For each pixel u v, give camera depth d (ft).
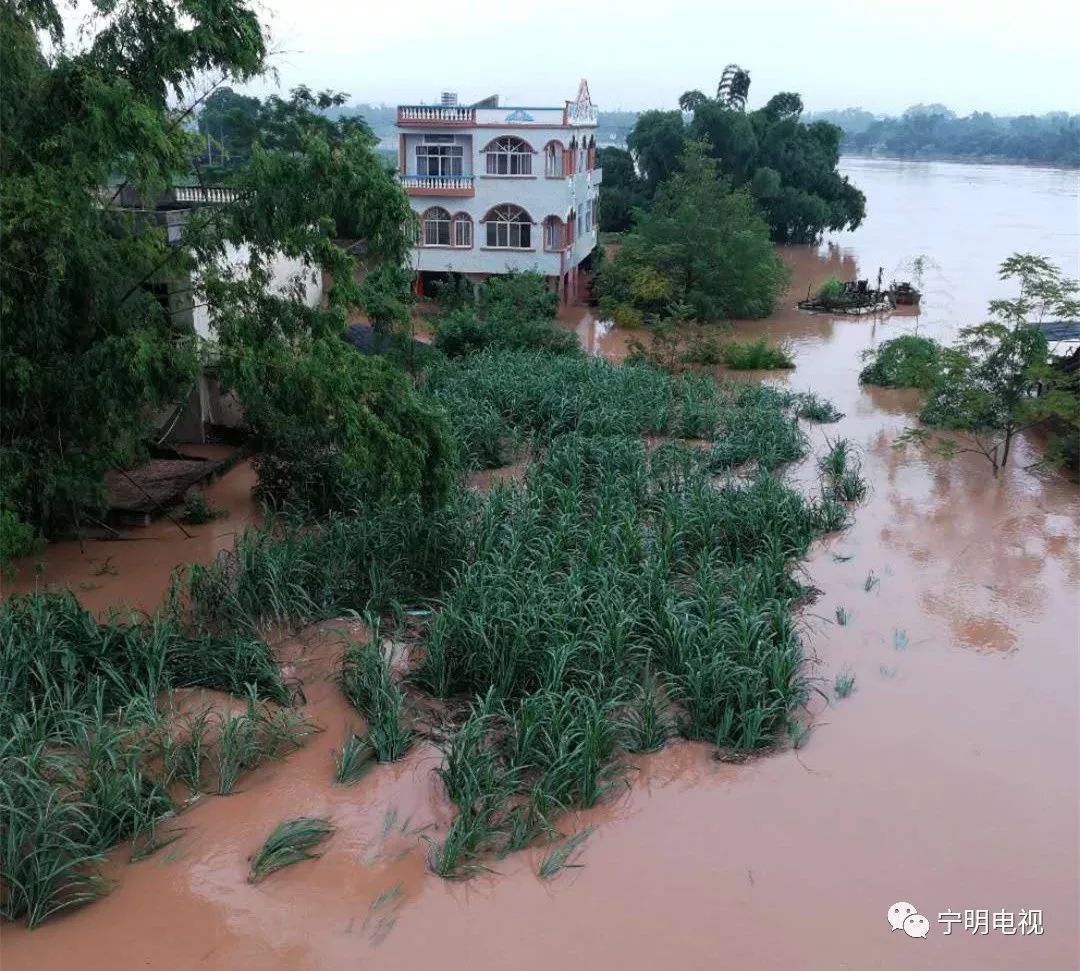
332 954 22.26
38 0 33.88
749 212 112.78
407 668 33.40
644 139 173.99
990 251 161.89
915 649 35.78
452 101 106.93
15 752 25.90
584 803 27.07
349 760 28.12
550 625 32.65
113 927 22.88
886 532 47.24
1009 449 60.08
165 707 30.45
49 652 30.17
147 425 44.27
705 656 31.89
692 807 27.32
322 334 37.81
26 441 36.76
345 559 38.55
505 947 22.48
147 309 38.52
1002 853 25.45
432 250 102.83
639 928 23.02
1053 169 507.30
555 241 101.35
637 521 43.50
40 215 32.24
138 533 45.62
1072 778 28.43
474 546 39.93
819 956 22.25
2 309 32.96
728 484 48.01
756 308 107.14
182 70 35.01
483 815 25.67
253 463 49.14
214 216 36.42
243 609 35.63
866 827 26.40
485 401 60.44
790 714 31.24
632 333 100.42
